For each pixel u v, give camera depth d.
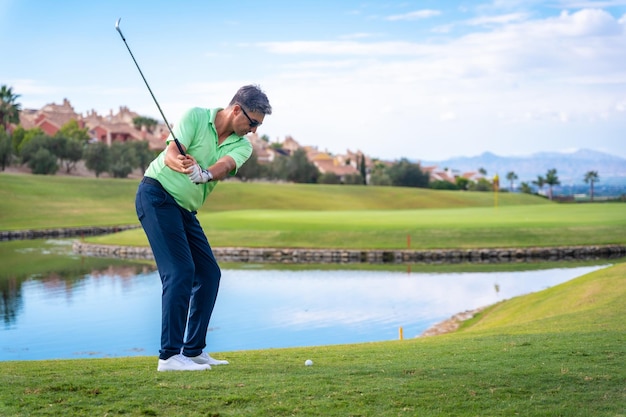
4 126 110.00
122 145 116.12
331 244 44.09
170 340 6.32
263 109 6.16
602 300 16.72
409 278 33.00
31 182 87.06
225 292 28.89
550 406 5.33
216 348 18.25
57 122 145.12
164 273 6.20
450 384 5.91
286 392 5.52
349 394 5.52
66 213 77.06
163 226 6.10
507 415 5.11
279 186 107.50
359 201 106.00
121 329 21.08
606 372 6.52
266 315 23.27
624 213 56.44
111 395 5.33
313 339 19.34
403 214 59.88
